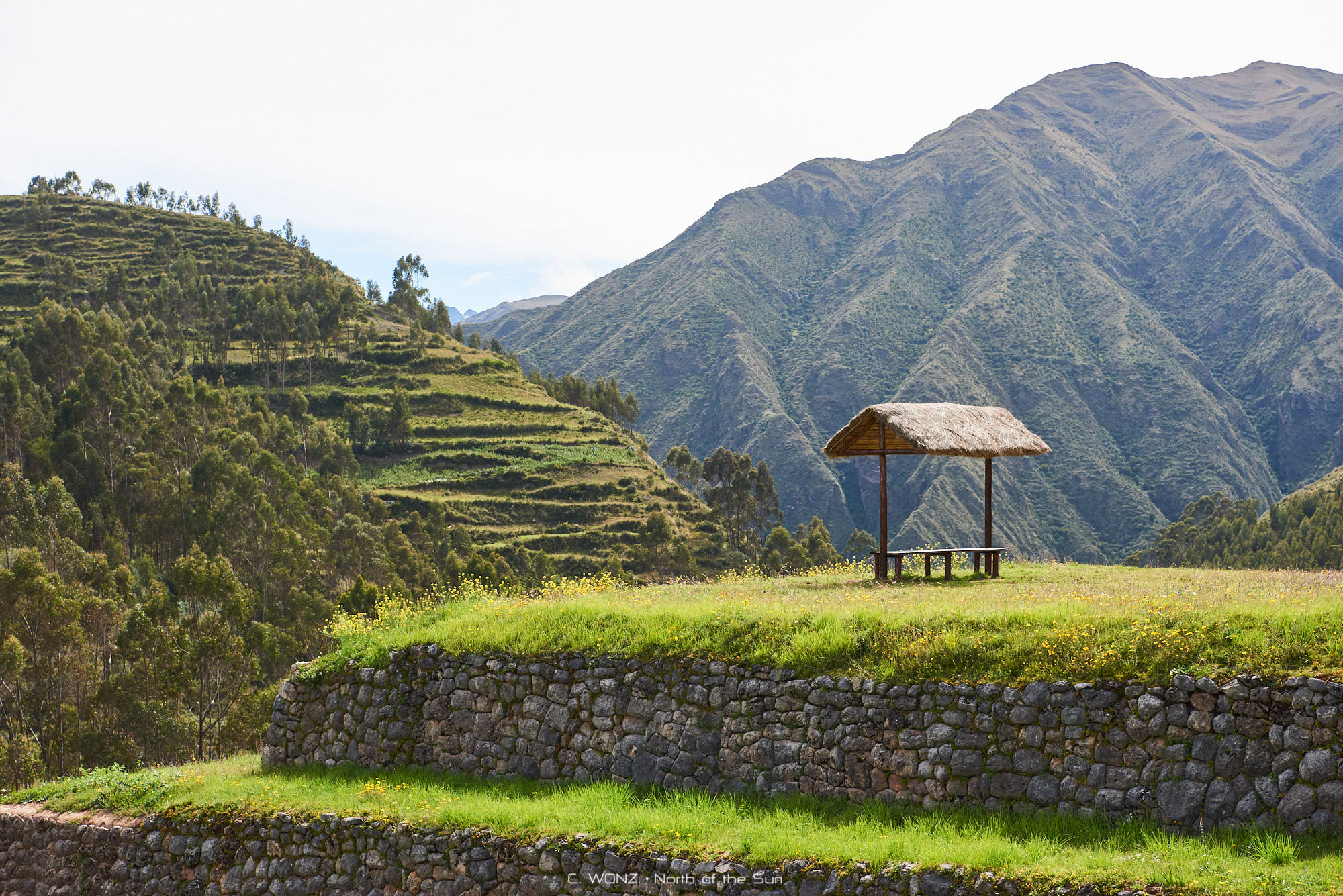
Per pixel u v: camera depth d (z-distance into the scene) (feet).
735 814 39.40
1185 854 30.91
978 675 38.50
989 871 31.24
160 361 520.83
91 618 193.88
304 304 625.82
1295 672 33.17
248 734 159.22
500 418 551.18
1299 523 418.92
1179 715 34.37
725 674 43.86
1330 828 30.91
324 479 402.52
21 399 365.20
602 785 44.32
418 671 52.49
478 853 40.22
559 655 48.49
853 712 40.04
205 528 293.84
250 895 45.09
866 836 35.29
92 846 50.03
